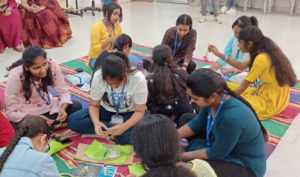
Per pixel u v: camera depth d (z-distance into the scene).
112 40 3.20
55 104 2.37
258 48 2.35
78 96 2.94
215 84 1.45
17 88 2.12
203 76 1.45
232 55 3.06
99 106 2.24
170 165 1.02
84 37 5.05
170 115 2.28
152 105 2.32
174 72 2.16
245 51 2.43
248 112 1.50
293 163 2.10
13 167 1.19
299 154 2.20
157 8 7.93
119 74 1.79
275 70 2.36
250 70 2.43
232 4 7.45
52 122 2.17
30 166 1.21
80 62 3.87
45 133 1.38
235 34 2.92
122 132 2.07
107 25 3.45
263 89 2.61
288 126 2.55
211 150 1.60
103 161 1.99
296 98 3.07
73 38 4.97
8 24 4.08
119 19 3.43
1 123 1.73
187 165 1.28
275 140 2.35
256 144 1.56
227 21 6.60
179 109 2.24
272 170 2.02
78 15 6.63
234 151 1.61
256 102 2.58
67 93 2.39
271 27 6.09
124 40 2.62
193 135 1.92
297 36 5.46
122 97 2.12
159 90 2.13
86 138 2.29
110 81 1.83
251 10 7.86
